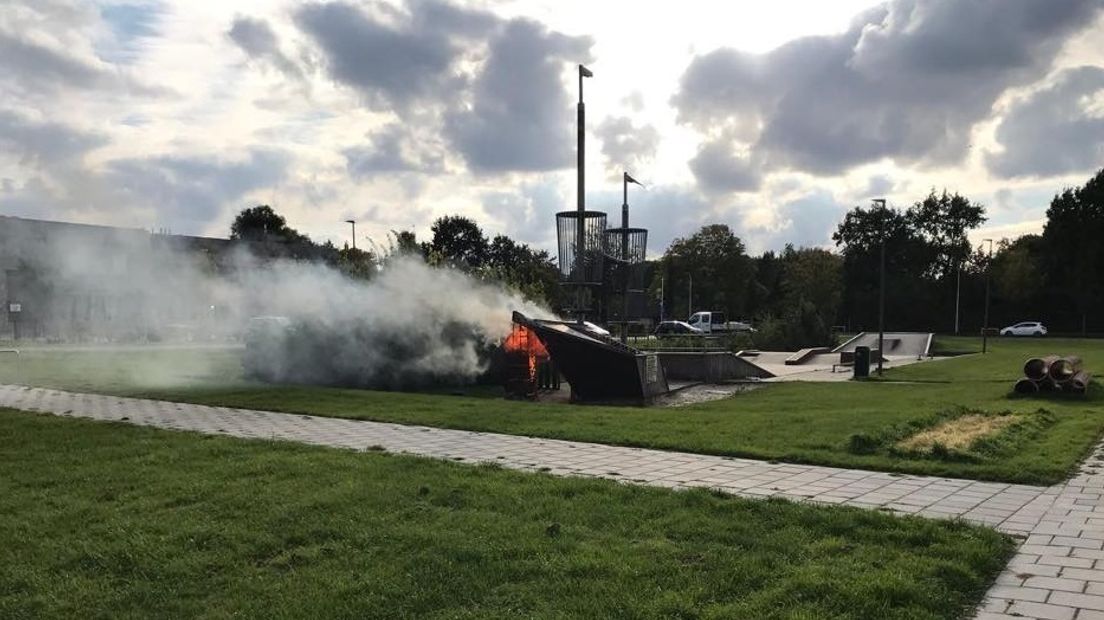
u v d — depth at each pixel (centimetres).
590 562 519
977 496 755
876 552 550
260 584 495
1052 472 852
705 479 823
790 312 4659
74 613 459
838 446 988
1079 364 1875
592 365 1817
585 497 704
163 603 472
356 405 1425
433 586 484
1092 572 532
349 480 771
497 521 625
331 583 491
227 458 900
